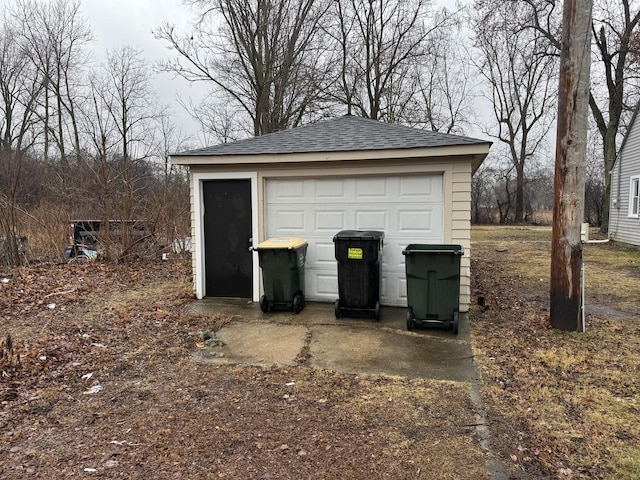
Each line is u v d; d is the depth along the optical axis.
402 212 6.25
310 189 6.59
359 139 6.59
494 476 2.48
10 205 9.42
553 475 2.50
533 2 17.70
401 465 2.59
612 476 2.49
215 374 4.00
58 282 7.80
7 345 4.04
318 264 6.66
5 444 2.78
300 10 17.16
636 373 3.98
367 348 4.69
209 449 2.75
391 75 21.55
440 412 3.26
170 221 12.02
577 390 3.63
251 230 6.81
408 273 5.21
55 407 3.31
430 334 5.16
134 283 8.23
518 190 30.27
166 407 3.33
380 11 20.80
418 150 5.81
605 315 6.04
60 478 2.44
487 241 17.25
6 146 18.17
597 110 19.05
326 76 19.08
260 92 17.17
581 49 4.83
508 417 3.18
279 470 2.53
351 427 3.03
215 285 7.06
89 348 4.62
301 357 4.43
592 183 26.80
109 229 10.12
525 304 6.66
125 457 2.65
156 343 4.86
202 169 6.84
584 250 13.72
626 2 16.47
